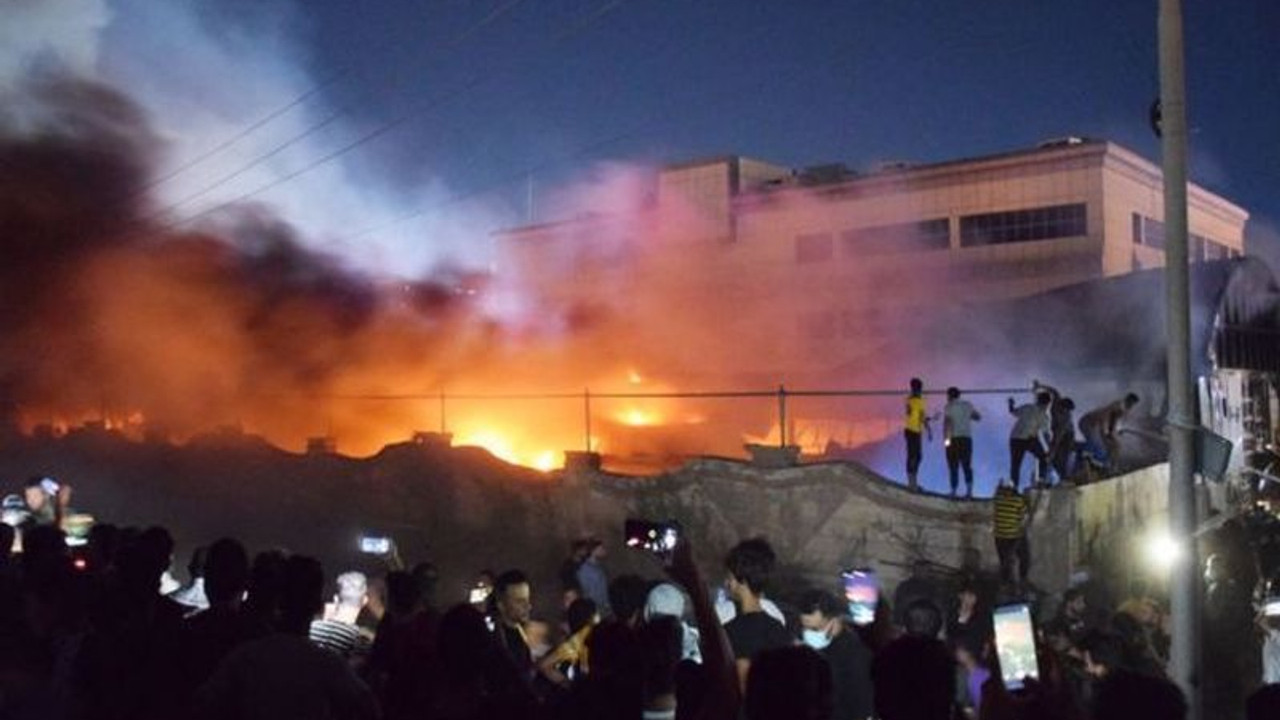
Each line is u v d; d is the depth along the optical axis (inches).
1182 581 350.0
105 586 244.5
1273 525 688.4
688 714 189.6
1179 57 363.3
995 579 687.7
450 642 212.5
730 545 797.9
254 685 215.6
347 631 319.9
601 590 570.3
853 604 290.7
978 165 1925.4
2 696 226.7
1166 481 834.2
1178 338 357.1
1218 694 505.0
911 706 156.4
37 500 512.7
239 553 246.8
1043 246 1873.8
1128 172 1905.8
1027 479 1066.1
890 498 738.8
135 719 232.4
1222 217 2301.9
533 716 183.3
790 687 157.9
